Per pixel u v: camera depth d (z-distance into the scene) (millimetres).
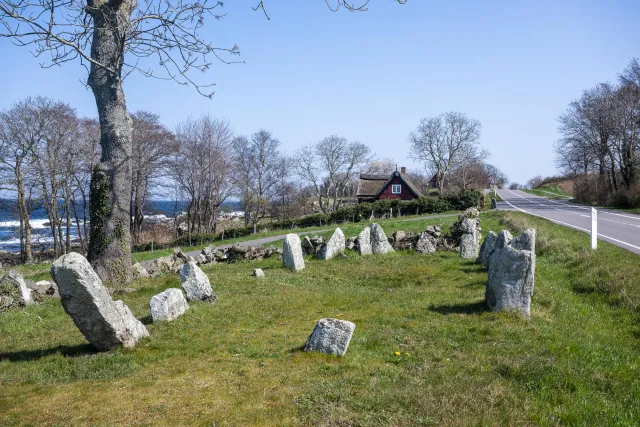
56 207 42594
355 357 7883
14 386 6867
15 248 62344
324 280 16406
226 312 11125
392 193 72562
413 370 7363
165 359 7961
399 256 20625
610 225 32500
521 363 7469
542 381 6875
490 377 7023
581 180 71938
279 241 36594
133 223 52875
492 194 91625
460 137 84062
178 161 56562
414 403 6066
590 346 8961
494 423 5578
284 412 5883
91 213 17297
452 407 5980
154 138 49406
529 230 11922
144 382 6926
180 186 63094
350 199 82688
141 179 51062
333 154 75062
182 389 6641
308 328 9930
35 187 41375
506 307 10859
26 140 38719
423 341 8898
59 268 7602
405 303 12242
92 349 8609
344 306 11891
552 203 65938
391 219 47594
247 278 16156
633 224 33188
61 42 9914
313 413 5840
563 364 7598
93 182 17156
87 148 41875
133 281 17000
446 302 12188
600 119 63156
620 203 53969
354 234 35312
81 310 7883
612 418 6008
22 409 6051
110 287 15984
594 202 63438
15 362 8039
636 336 10133
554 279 15695
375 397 6238
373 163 106125
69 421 5715
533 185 147625
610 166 64625
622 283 13133
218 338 9094
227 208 76688
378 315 10898
